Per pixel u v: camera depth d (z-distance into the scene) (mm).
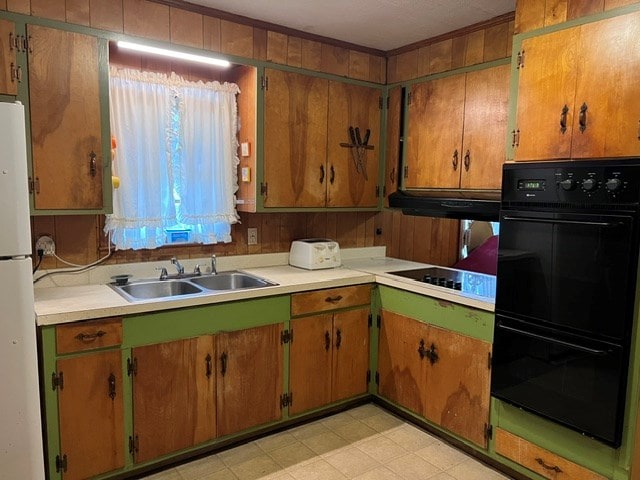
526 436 2270
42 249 2459
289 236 3371
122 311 2152
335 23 2809
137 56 2658
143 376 2254
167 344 2307
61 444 2072
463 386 2547
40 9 2135
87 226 2590
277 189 2977
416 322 2799
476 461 2537
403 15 2662
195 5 2551
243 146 2996
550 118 2119
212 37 2641
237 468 2441
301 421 2924
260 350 2627
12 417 1707
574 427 2037
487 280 2965
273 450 2613
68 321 2029
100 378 2139
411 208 3203
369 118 3346
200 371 2424
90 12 2262
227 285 2984
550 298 2094
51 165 2217
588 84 1973
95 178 2336
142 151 2670
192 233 2955
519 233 2205
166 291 2748
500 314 2307
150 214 2723
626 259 1834
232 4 2547
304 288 2754
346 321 2973
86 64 2268
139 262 2777
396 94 3311
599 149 1948
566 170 2031
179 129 2791
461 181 2902
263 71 2840
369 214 3771
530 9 2180
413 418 2914
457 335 2561
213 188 2961
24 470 1753
